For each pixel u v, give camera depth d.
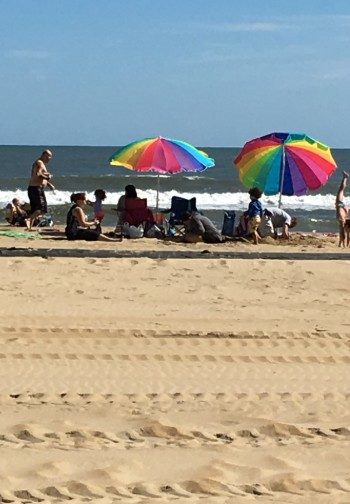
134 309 11.79
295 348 9.79
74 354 9.16
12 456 5.78
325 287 13.85
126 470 5.56
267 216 21.44
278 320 11.31
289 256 16.77
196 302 12.44
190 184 58.69
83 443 6.13
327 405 7.40
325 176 21.92
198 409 7.12
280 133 22.33
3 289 12.84
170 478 5.45
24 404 7.17
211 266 15.08
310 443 6.26
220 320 11.20
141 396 7.57
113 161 22.16
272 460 5.82
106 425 6.58
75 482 5.29
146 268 14.81
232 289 13.46
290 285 13.89
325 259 16.58
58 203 41.56
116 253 16.58
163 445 6.13
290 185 21.86
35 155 119.62
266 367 8.94
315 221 35.19
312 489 5.36
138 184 58.09
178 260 15.48
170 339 9.97
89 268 14.66
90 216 33.38
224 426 6.64
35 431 6.32
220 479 5.45
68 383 8.09
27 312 11.32
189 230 20.30
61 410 6.98
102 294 12.77
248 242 20.75
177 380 8.32
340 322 11.32
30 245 18.39
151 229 21.28
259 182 21.88
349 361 9.30
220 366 8.92
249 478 5.48
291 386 8.16
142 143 22.45
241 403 7.39
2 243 18.67
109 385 8.07
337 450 6.09
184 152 22.33
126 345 9.66
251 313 11.76
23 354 9.09
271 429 6.56
